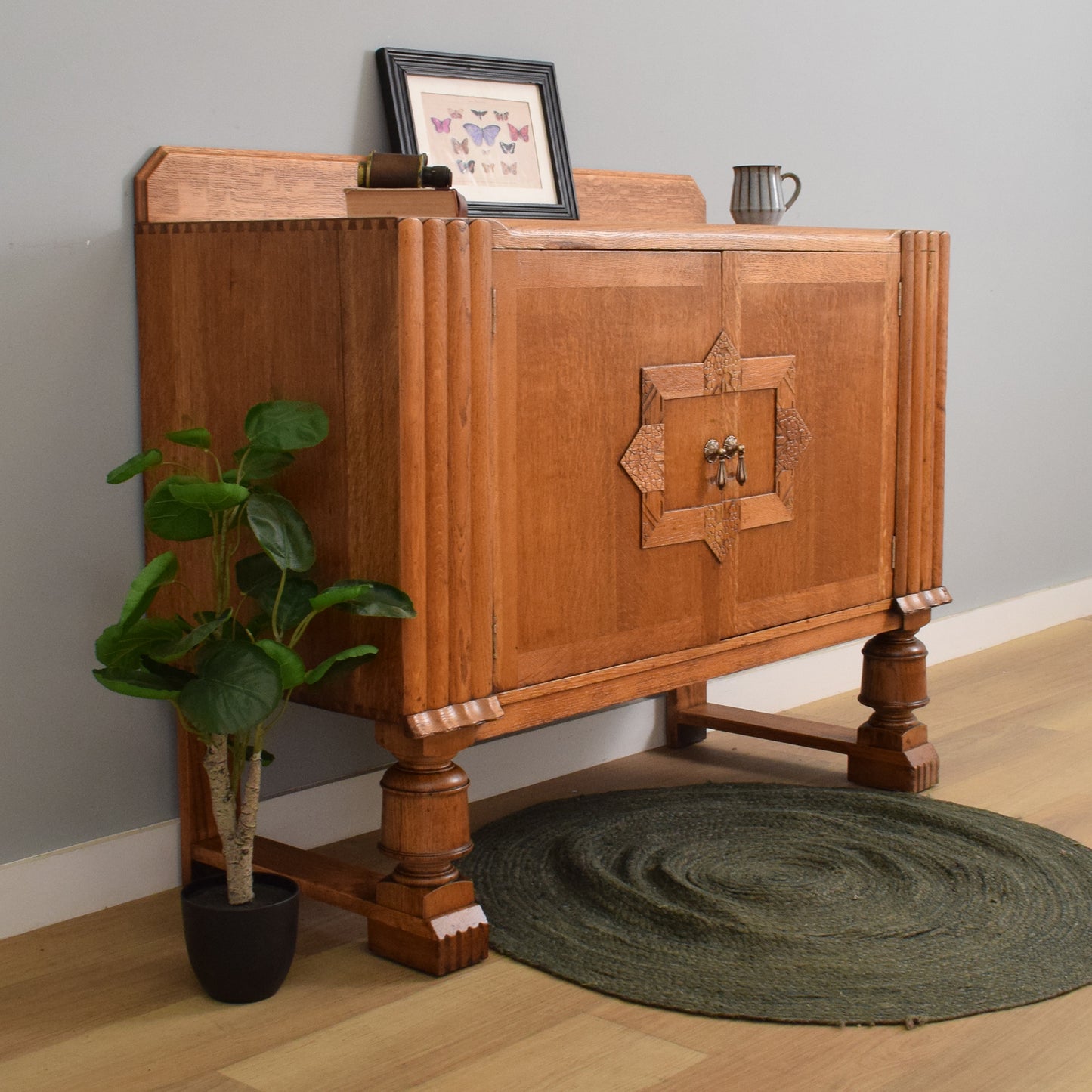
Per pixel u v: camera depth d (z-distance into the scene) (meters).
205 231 1.92
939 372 2.59
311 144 2.24
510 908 2.04
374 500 1.77
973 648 3.67
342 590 1.66
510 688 1.91
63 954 1.92
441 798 1.84
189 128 2.08
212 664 1.64
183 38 2.06
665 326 2.07
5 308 1.92
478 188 2.39
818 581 2.41
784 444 2.30
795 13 3.02
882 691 2.60
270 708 1.60
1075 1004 1.75
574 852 2.23
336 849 2.33
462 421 1.78
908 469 2.55
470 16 2.43
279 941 1.76
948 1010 1.73
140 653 1.72
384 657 1.79
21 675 1.98
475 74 2.41
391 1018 1.73
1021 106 3.65
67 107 1.95
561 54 2.58
